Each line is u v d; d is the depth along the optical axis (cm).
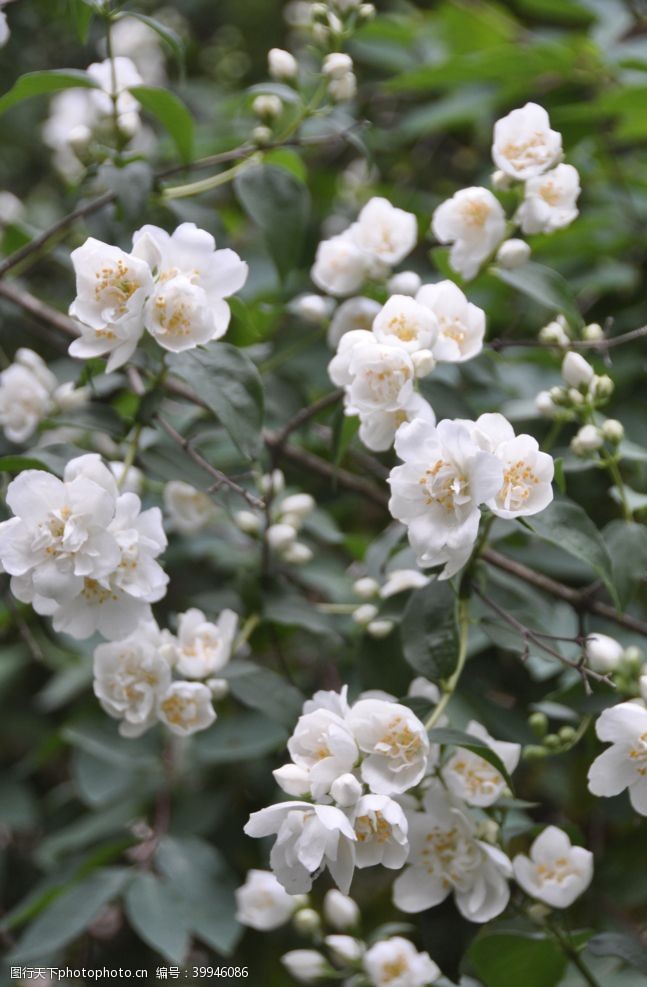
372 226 111
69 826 128
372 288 112
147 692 104
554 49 125
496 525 106
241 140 128
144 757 121
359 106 146
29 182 173
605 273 127
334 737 96
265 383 118
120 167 110
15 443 115
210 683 106
